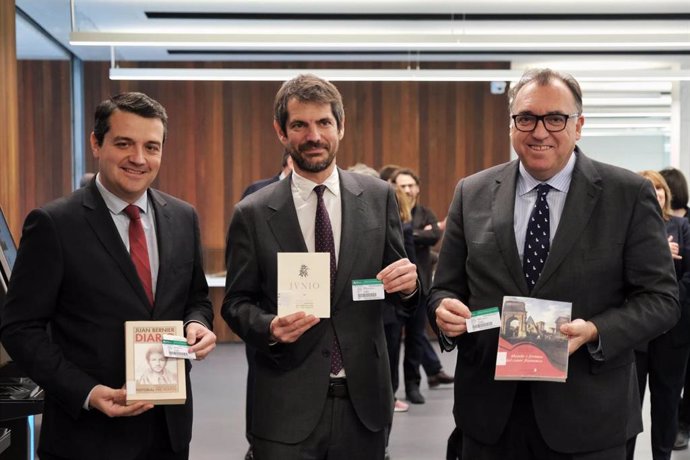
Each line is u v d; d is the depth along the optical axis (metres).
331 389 2.29
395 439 4.88
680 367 4.00
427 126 9.00
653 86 9.45
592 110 10.12
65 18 6.93
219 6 6.68
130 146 2.14
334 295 2.29
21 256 2.13
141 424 2.16
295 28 7.46
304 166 2.28
